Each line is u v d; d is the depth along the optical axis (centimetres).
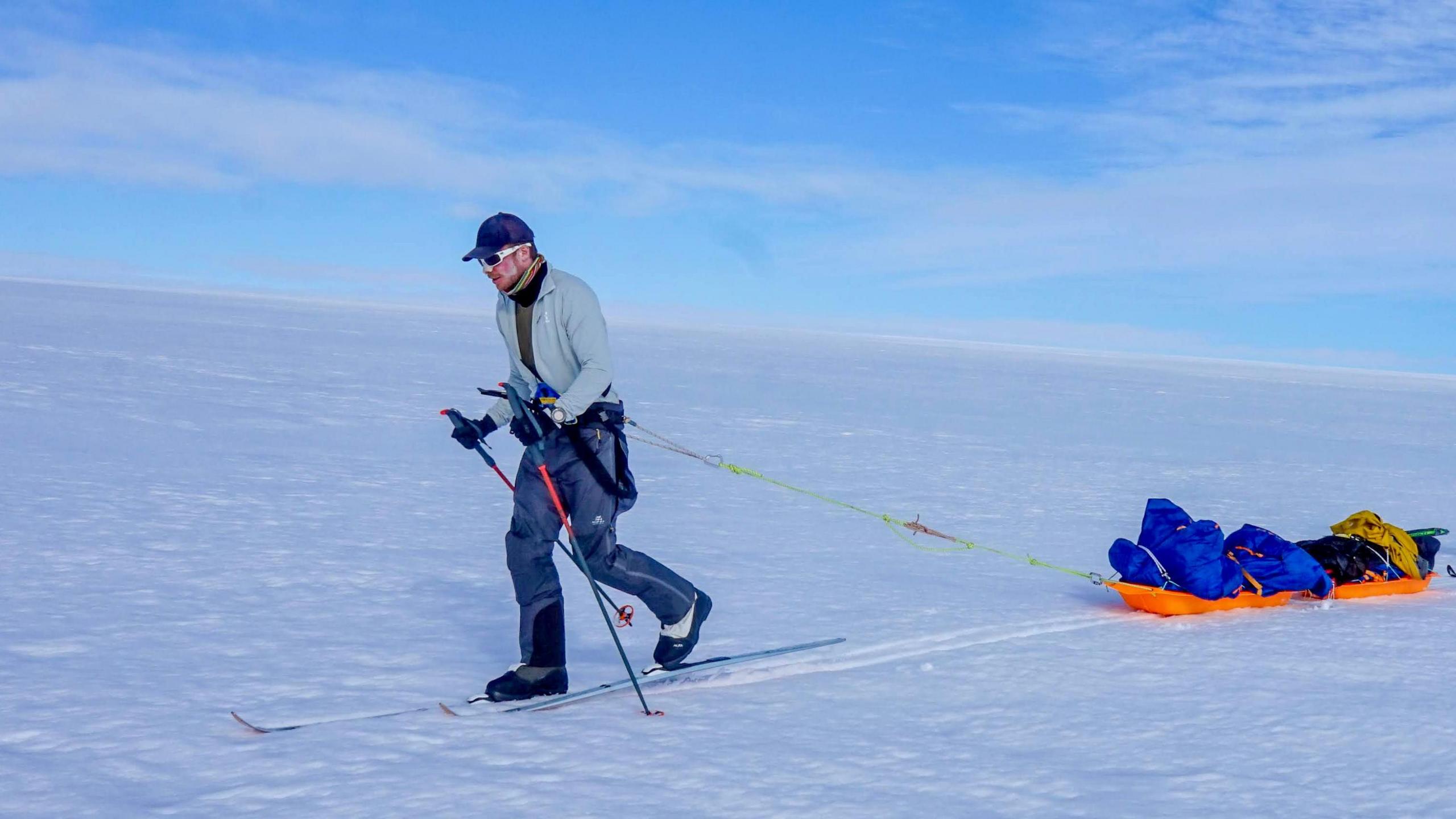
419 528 669
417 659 396
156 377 1611
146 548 559
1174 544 512
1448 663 417
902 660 414
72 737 300
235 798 262
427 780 277
